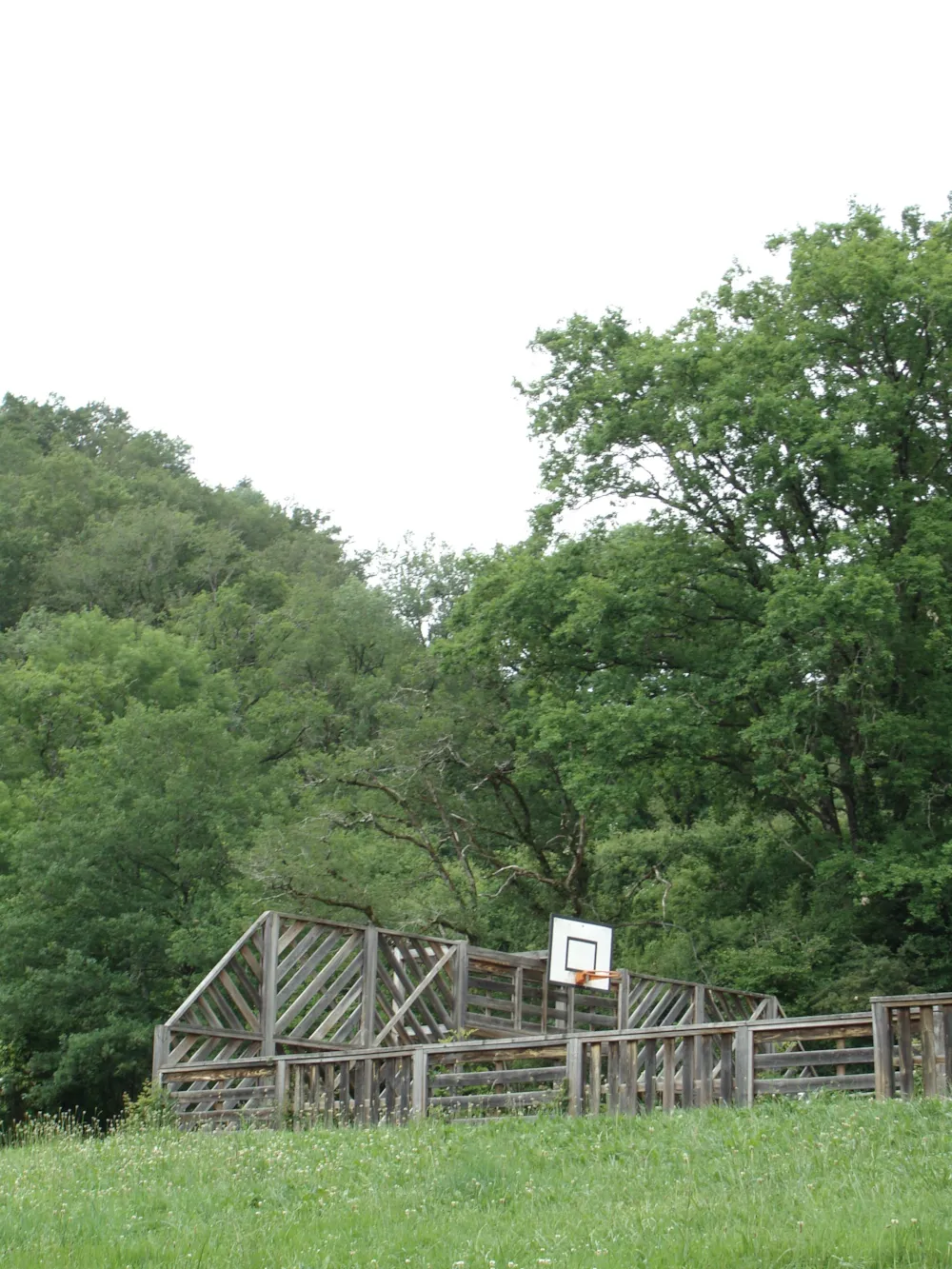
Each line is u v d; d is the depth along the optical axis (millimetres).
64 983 31516
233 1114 16344
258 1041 18625
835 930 29062
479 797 38344
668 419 28953
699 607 30562
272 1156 11969
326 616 60031
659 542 30672
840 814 33188
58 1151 13664
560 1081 13727
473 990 21578
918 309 27781
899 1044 12398
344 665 56781
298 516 98250
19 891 35250
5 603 71562
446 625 33438
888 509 28391
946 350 28297
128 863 34656
